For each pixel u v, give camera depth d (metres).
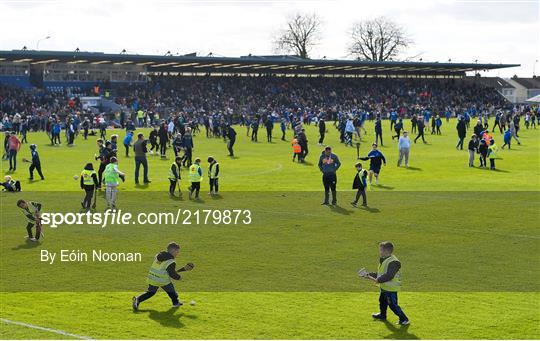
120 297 21.55
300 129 57.12
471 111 124.12
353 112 110.56
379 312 20.17
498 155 59.78
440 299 21.27
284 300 21.22
